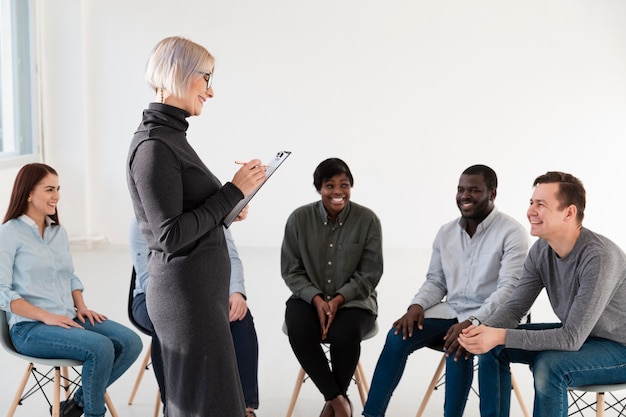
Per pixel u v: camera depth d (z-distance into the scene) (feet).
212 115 24.99
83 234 24.79
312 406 11.73
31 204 9.67
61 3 23.98
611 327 8.52
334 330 10.45
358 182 25.18
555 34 24.43
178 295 7.53
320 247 11.19
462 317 10.32
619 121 24.52
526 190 24.91
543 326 9.64
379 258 11.11
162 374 9.84
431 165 25.00
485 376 9.41
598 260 8.26
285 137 25.05
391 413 11.41
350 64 24.76
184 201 7.54
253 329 10.49
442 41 24.62
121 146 24.89
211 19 24.67
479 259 10.44
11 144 22.33
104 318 10.13
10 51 22.22
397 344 10.10
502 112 24.76
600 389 8.31
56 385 9.18
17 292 9.50
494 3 24.44
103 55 24.64
